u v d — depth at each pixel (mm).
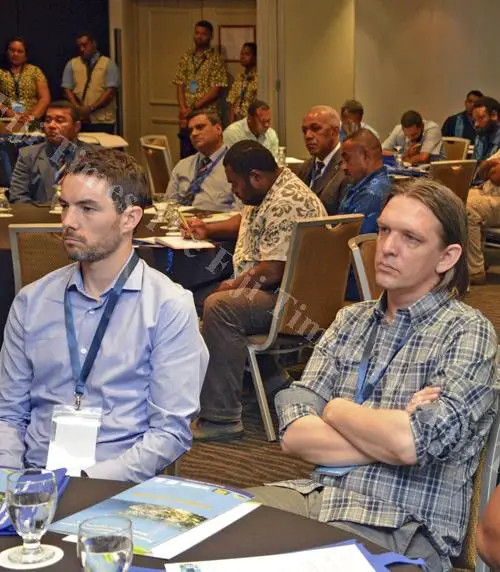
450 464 1950
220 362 3812
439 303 2053
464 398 1906
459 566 1999
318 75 9555
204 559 1448
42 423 2225
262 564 1434
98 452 2150
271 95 9273
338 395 2125
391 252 2035
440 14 10109
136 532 1525
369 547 1517
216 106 9828
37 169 5352
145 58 10523
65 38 10406
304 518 1603
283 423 2096
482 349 1970
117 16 10289
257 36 9250
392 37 10008
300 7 9305
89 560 1296
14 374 2266
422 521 1923
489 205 6805
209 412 3846
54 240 3268
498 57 10117
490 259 7906
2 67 10211
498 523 1665
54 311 2229
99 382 2176
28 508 1424
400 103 10203
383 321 2115
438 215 2021
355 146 4277
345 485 1996
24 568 1392
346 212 4316
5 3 10250
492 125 8562
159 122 10609
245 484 3424
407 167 7707
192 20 10273
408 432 1881
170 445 2139
